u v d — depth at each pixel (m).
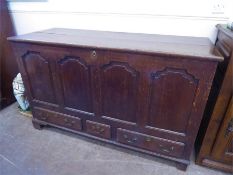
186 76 1.04
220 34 1.28
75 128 1.56
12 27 1.92
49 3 1.71
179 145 1.26
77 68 1.29
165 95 1.14
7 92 2.05
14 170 1.35
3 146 1.55
